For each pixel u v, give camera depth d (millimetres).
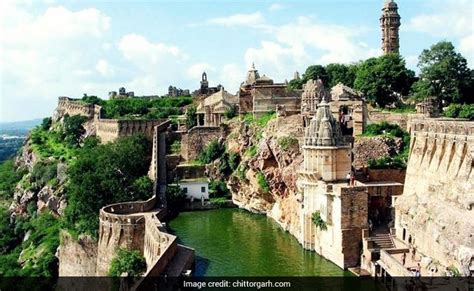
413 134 93000
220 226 124000
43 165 186250
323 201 96062
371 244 87250
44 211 167750
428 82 137250
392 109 149000
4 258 147625
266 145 135750
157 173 151125
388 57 163250
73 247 127188
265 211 137125
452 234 72250
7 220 177125
